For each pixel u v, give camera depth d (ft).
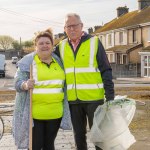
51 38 18.30
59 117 18.37
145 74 147.64
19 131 17.83
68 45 19.10
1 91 82.53
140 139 29.63
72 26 18.75
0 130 30.76
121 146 18.53
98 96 19.04
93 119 18.71
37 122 18.15
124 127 18.54
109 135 18.47
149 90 81.30
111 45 192.44
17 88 17.80
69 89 18.98
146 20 157.48
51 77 18.06
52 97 17.99
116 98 19.10
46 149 18.66
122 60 168.14
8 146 26.40
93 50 18.81
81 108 19.24
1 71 166.09
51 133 18.40
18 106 17.94
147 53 144.97
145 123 37.09
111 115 18.54
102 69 18.97
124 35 176.24
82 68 18.81
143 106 50.42
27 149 19.60
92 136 18.47
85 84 18.85
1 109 47.57
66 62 18.95
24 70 18.11
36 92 17.92
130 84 107.34
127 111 18.76
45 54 18.07
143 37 159.02
